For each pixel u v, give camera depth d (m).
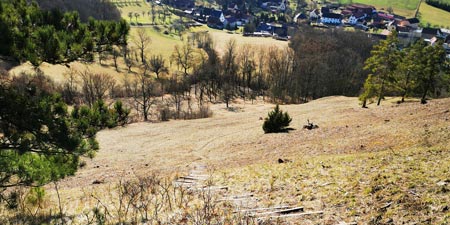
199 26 147.12
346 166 14.19
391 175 11.34
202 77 80.25
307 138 28.44
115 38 10.86
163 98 69.88
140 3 162.88
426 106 36.00
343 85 77.19
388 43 41.38
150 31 122.81
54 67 65.56
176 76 81.38
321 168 14.55
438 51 39.12
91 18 10.97
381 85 42.88
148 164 26.12
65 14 10.91
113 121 11.52
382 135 24.66
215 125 45.06
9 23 9.29
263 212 9.98
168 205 11.59
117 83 73.75
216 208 10.59
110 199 13.66
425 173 11.06
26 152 10.94
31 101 9.91
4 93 9.43
